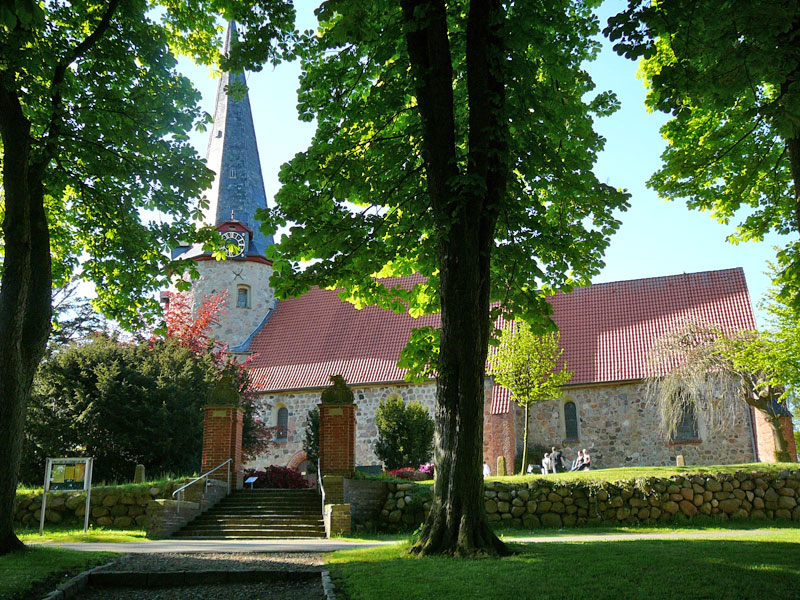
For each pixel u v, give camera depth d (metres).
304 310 39.25
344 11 10.88
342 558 10.59
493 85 11.80
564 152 14.14
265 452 34.34
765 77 9.12
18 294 10.90
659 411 29.62
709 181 15.26
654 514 19.34
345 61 13.46
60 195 14.45
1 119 11.13
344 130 14.11
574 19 13.49
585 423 31.56
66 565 9.62
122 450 23.72
